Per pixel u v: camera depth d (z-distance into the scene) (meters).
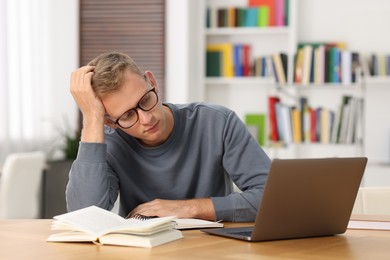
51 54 7.28
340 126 6.41
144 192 2.50
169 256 1.64
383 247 1.80
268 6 7.11
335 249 1.76
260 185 2.40
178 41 7.12
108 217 1.96
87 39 7.29
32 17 7.01
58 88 7.35
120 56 2.27
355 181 1.95
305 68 6.61
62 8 7.36
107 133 2.50
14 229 2.12
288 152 6.71
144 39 7.20
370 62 6.79
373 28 7.00
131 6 7.21
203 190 2.51
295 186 1.83
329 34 7.09
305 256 1.65
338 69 6.57
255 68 7.12
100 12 7.26
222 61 7.20
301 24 7.14
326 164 1.87
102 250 1.73
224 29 7.16
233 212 2.28
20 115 6.79
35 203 5.27
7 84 6.61
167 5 7.14
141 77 2.24
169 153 2.47
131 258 1.62
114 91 2.21
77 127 7.32
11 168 4.92
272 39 7.21
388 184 6.77
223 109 2.55
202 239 1.90
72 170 2.31
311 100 7.08
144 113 2.21
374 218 2.35
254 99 7.27
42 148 7.12
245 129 2.53
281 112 6.41
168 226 1.89
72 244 1.82
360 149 6.91
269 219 1.84
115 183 2.46
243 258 1.62
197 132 2.49
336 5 7.07
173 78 7.14
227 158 2.48
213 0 7.34
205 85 7.34
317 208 1.91
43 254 1.68
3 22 6.59
